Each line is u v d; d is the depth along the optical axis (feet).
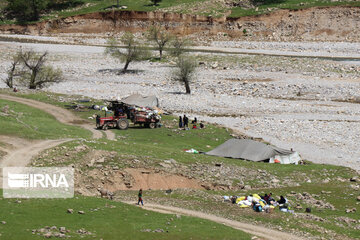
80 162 349.00
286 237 250.37
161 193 328.70
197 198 317.01
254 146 446.19
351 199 333.62
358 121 616.80
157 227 239.50
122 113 554.05
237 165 401.29
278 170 404.16
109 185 335.67
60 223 225.76
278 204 311.68
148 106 646.33
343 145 513.45
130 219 249.34
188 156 404.57
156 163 363.35
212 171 378.73
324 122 606.14
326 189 358.64
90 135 490.08
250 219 279.28
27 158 348.38
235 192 344.28
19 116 531.91
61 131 486.79
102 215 248.93
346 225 278.87
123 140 481.87
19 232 204.23
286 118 636.07
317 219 285.02
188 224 251.80
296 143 520.42
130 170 349.82
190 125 575.79
